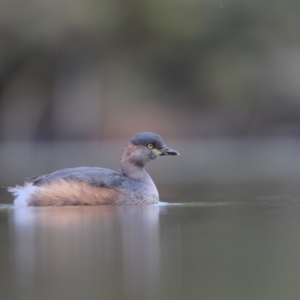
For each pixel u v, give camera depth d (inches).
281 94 1477.6
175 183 740.0
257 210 508.4
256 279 314.7
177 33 1471.5
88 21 1379.2
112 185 537.6
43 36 1379.2
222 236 402.9
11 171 858.8
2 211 507.8
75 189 533.6
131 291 298.4
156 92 1514.5
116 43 1460.4
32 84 1444.4
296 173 832.3
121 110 1483.8
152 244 382.3
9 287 304.8
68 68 1445.6
